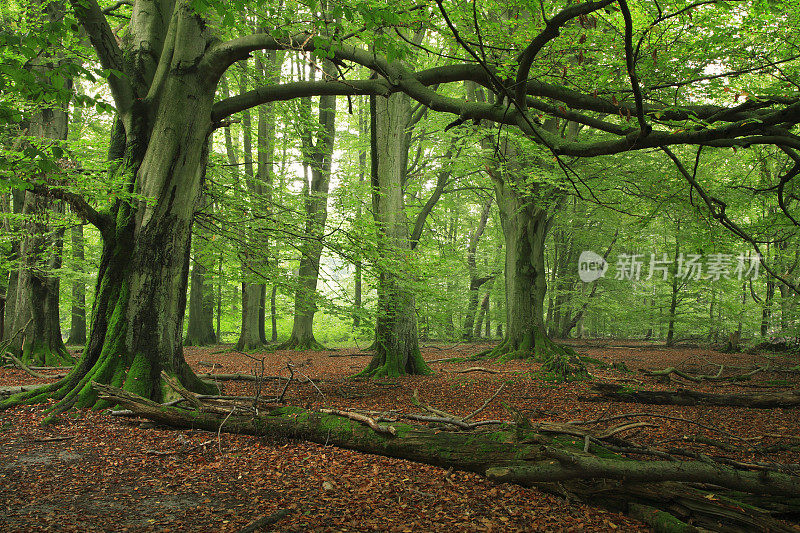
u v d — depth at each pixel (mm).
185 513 4129
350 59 7758
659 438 6578
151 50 8461
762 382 12383
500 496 4523
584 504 4367
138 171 8125
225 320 31281
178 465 5305
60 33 4340
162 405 6645
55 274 13156
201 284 24672
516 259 17672
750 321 25422
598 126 7090
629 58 4520
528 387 11414
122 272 8039
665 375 12797
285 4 7461
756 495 3996
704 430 7188
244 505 4312
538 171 13703
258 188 16125
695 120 5957
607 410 8734
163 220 8008
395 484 4793
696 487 4129
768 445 6324
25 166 4973
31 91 4250
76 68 4227
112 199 7703
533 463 4543
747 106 5812
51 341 13414
